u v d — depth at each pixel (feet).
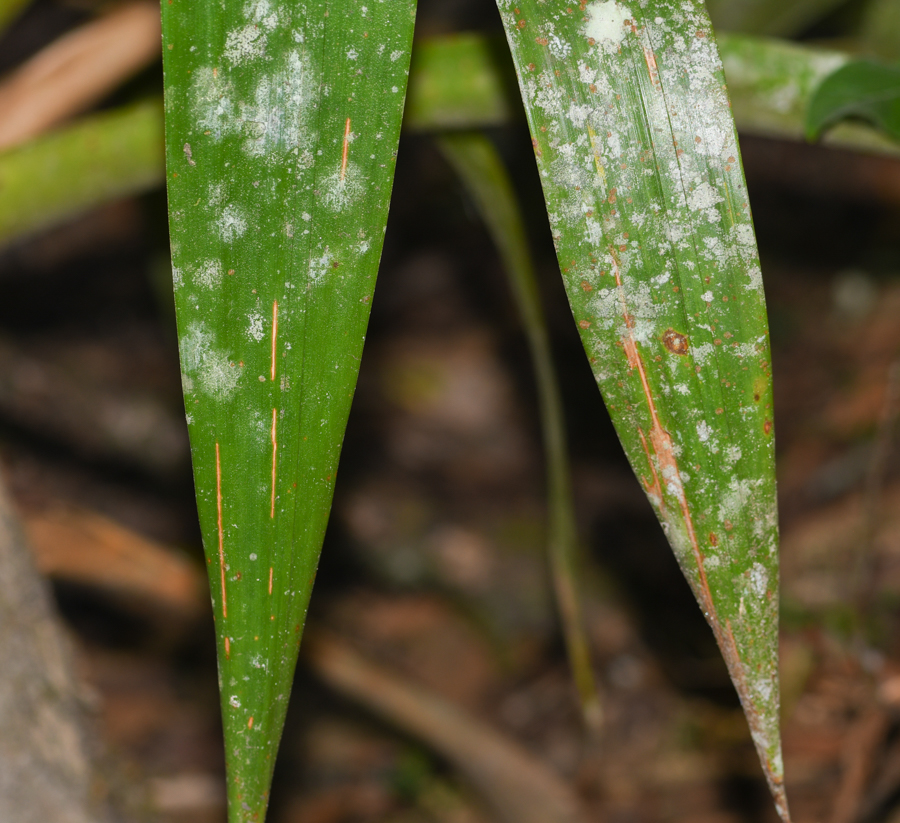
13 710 2.34
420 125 2.03
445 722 3.34
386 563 6.14
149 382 7.20
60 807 2.42
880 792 3.21
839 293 7.41
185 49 1.58
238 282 1.57
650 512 6.06
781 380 6.66
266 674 1.58
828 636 3.67
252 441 1.57
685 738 4.57
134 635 5.42
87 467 6.56
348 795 4.69
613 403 1.59
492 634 5.65
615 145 1.59
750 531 1.59
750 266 1.59
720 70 1.59
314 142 1.58
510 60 1.98
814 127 1.90
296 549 1.58
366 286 1.58
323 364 1.58
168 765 4.74
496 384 7.55
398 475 6.84
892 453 5.14
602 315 1.59
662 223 1.59
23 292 8.22
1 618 2.33
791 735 3.89
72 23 8.82
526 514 6.42
